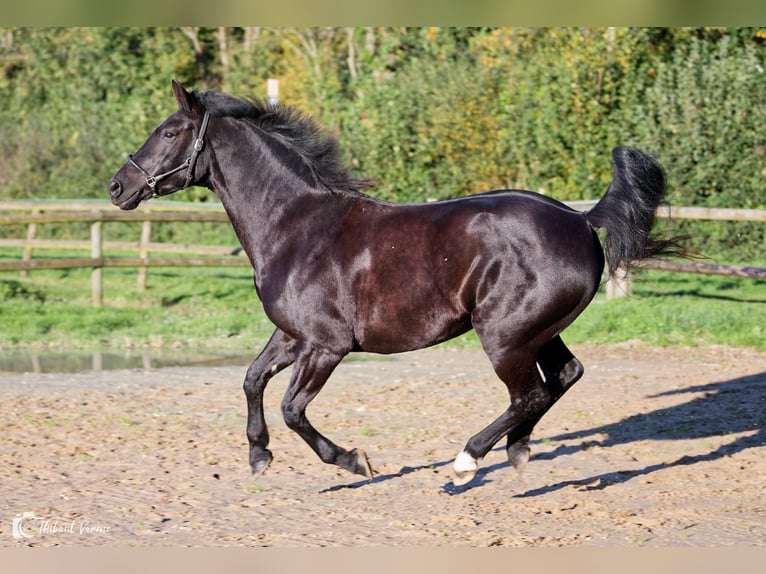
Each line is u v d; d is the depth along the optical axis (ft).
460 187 65.21
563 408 29.91
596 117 59.72
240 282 58.18
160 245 56.13
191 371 36.50
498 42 66.33
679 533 18.93
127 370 36.73
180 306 51.90
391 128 67.62
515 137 62.28
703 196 58.08
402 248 20.20
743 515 19.98
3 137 86.53
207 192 76.33
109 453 25.05
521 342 19.98
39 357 40.14
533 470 23.58
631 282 45.93
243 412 29.68
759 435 26.35
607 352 38.91
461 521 19.71
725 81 56.95
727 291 49.21
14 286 55.16
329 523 19.75
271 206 21.34
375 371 36.37
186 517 20.12
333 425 27.99
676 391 31.83
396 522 19.67
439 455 24.86
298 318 20.59
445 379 34.63
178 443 26.03
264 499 21.30
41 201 60.23
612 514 20.03
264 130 21.67
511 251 19.79
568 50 61.26
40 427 27.61
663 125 58.08
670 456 24.52
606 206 20.38
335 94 76.02
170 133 21.68
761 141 56.39
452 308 20.10
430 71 69.00
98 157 83.41
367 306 20.26
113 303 52.54
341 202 21.02
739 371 34.60
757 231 55.72
